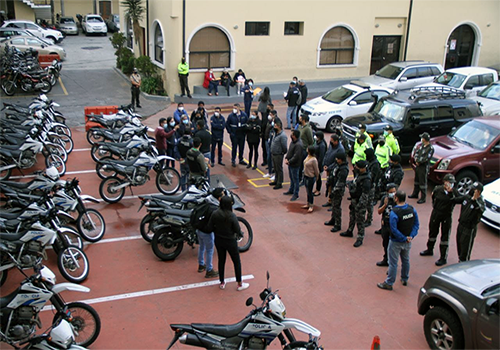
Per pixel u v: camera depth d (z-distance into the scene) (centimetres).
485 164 1213
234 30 2164
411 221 778
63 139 1445
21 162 1210
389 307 760
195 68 2166
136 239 954
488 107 1720
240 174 1344
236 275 782
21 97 2031
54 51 2798
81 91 2186
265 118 1479
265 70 2288
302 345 553
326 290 800
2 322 598
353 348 661
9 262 770
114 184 1112
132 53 2538
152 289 788
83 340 638
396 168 1072
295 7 2248
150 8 2286
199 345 554
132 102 1947
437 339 655
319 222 1056
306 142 1229
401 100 1484
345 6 2344
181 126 1275
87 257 877
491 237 1026
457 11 2573
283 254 913
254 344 570
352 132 1441
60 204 898
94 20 3950
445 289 646
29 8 3575
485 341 589
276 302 570
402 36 2530
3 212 874
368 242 973
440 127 1453
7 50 2220
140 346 650
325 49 2403
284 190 1235
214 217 761
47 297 605
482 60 2733
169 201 895
